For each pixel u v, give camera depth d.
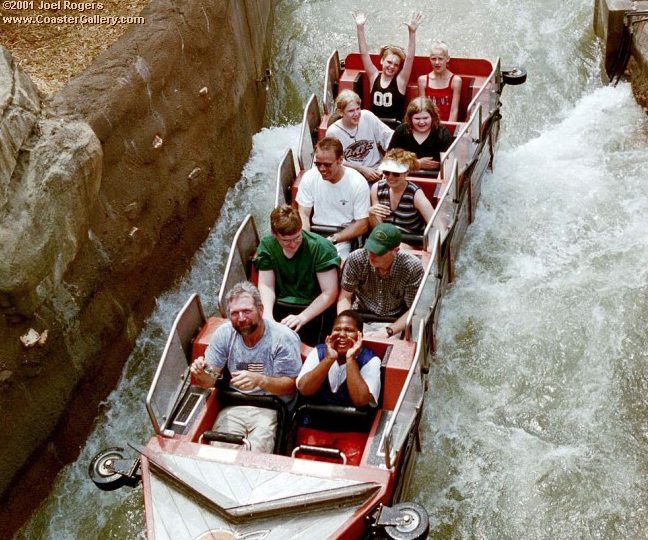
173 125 7.48
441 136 7.62
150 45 7.19
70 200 5.98
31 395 5.81
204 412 5.36
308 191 6.86
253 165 9.39
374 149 7.84
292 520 4.67
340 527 4.62
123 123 6.68
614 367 6.96
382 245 5.72
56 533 6.02
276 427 5.35
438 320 7.20
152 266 7.36
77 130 6.12
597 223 8.38
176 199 7.61
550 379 6.94
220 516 4.71
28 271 5.52
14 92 5.75
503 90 10.31
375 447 5.15
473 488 6.18
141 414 6.79
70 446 6.34
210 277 8.07
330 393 5.40
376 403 5.35
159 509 4.77
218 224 8.59
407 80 8.61
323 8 11.55
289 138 9.80
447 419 6.67
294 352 5.43
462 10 11.33
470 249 8.20
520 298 7.62
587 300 7.51
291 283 6.13
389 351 5.57
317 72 10.74
